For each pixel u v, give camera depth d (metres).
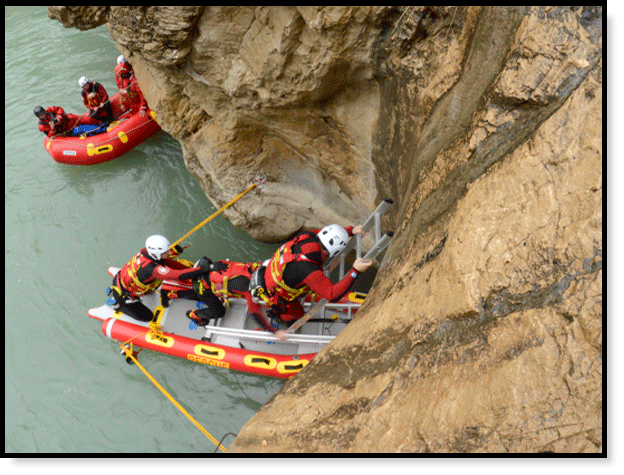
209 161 5.10
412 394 1.86
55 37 8.50
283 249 3.34
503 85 2.00
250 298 4.11
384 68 3.14
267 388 4.43
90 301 5.26
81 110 7.26
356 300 4.35
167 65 4.01
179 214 5.91
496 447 1.48
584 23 1.77
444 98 2.56
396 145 3.34
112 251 5.66
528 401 1.46
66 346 4.89
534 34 1.90
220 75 3.94
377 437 1.85
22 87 7.72
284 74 3.51
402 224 2.81
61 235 5.84
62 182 6.38
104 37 8.38
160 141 6.67
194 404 4.44
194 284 4.16
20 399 4.56
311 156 4.61
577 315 1.46
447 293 1.90
